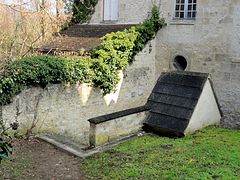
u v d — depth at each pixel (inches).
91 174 272.2
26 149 333.7
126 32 515.2
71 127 428.8
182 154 304.5
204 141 351.9
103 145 353.7
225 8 468.1
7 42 558.9
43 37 629.3
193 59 513.7
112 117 368.2
